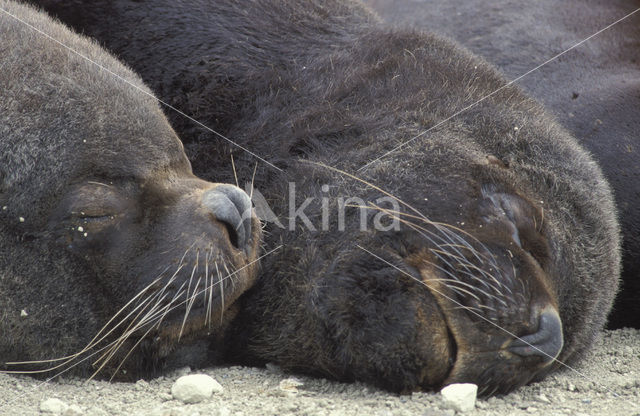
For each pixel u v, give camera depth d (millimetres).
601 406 18453
